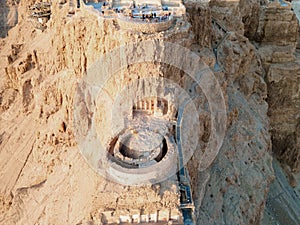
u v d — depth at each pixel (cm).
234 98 4538
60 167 3544
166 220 2378
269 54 5738
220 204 3597
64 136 3712
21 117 4691
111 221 2355
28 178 3859
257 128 4597
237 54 4622
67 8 4019
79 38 3434
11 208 3559
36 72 4750
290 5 5772
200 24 3909
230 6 4903
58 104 4050
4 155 4338
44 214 3278
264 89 5284
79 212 2844
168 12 3167
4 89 5175
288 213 5103
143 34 2889
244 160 4147
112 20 3027
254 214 3844
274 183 5441
